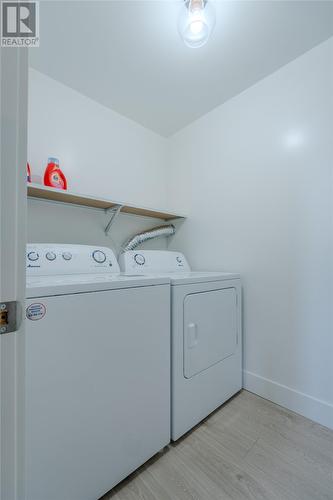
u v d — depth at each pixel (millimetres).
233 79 1656
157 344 1118
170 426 1173
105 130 1954
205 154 2066
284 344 1504
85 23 1229
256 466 1056
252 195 1706
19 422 453
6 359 435
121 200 2049
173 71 1582
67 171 1722
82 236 1806
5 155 428
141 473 1022
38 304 756
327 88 1340
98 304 909
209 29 1150
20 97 449
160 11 1170
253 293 1680
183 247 2266
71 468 820
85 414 859
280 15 1184
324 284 1342
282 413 1423
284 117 1531
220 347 1486
